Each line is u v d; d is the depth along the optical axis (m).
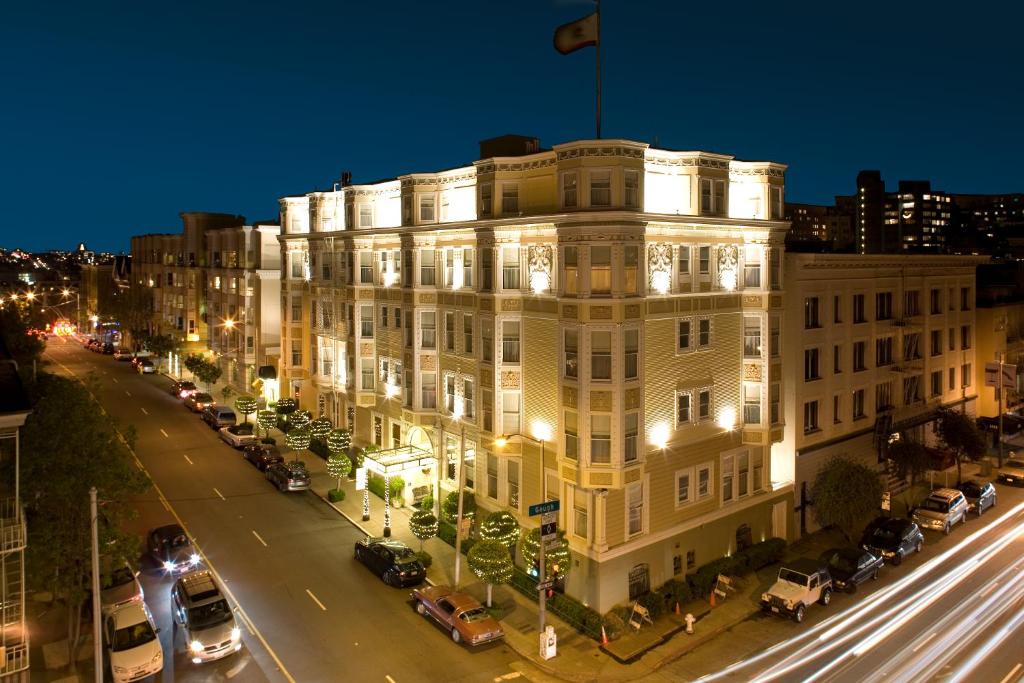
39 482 23.80
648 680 25.67
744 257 35.94
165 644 27.53
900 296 47.00
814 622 30.06
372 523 40.06
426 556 34.81
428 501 40.66
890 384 46.66
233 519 40.41
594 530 30.52
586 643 28.16
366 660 26.44
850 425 42.59
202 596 27.78
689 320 33.50
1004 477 49.72
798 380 38.56
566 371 31.25
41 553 23.48
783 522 38.19
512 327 34.91
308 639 27.80
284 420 58.81
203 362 73.88
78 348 116.56
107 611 27.47
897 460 42.78
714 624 29.84
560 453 31.47
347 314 49.53
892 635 28.64
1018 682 24.88
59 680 24.59
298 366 60.28
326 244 53.09
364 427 50.03
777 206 36.44
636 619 29.20
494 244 34.69
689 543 33.62
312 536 38.16
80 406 26.03
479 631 27.30
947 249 127.50
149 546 35.62
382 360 47.28
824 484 37.72
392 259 46.06
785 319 38.16
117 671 24.28
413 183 40.97
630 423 30.62
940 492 42.09
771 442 36.19
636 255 30.47
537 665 26.53
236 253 74.12
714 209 34.31
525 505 34.53
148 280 104.50
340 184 53.25
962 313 54.25
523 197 34.47
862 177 183.12
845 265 41.62
